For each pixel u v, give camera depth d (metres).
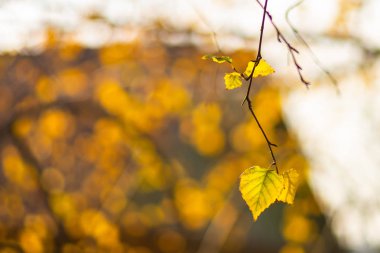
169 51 7.98
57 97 8.51
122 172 9.30
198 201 9.27
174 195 9.34
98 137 8.87
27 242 8.50
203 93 8.40
